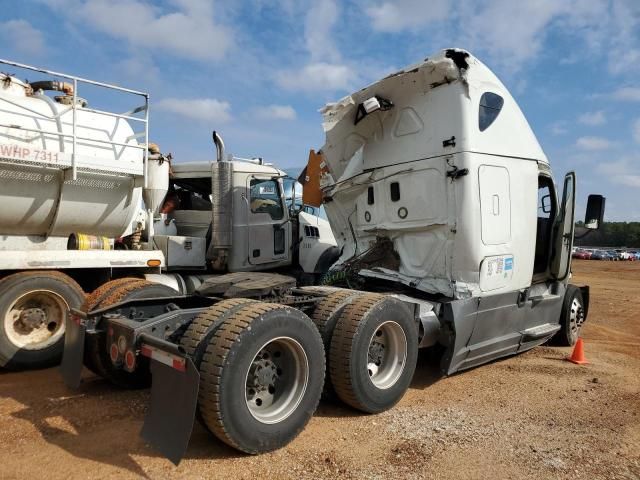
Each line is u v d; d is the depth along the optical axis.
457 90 5.77
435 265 6.09
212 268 8.20
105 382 5.44
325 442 4.05
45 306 5.96
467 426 4.51
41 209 6.20
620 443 4.26
